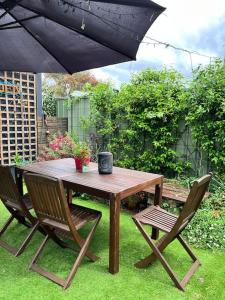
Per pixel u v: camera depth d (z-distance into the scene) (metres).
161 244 2.13
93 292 1.92
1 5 1.83
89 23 1.92
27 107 5.18
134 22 1.75
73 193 4.05
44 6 1.82
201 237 2.72
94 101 5.05
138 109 4.48
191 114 3.87
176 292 1.94
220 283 2.07
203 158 3.94
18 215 2.85
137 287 1.99
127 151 4.75
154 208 2.53
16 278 2.07
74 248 2.54
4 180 2.45
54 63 2.74
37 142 5.44
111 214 2.09
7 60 2.72
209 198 3.36
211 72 3.66
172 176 4.30
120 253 2.49
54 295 1.88
